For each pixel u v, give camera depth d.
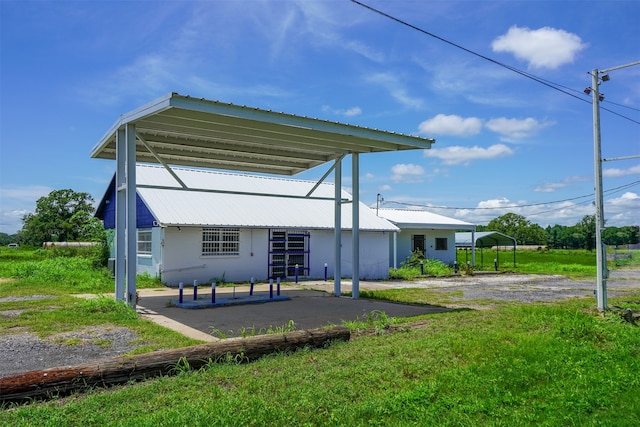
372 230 22.91
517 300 14.73
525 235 78.94
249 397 4.94
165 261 17.41
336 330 7.79
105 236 21.20
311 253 21.34
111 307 10.59
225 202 20.39
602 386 5.67
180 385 5.41
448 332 8.55
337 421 4.47
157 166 21.89
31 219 57.50
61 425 4.20
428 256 29.70
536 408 5.01
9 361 6.66
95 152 13.90
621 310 10.85
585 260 40.62
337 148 14.23
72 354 7.07
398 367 6.27
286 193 23.47
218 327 9.32
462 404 5.01
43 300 12.66
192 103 9.34
